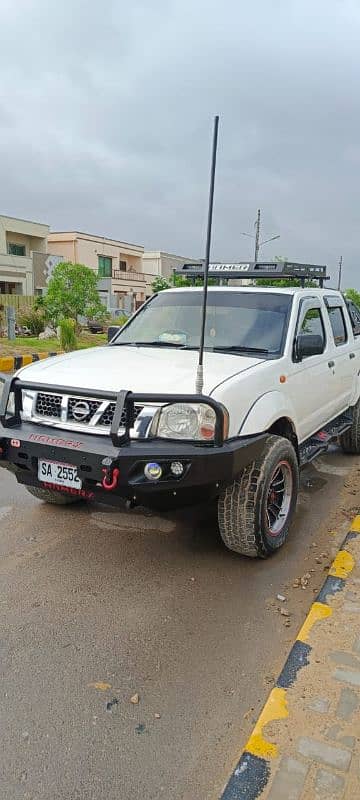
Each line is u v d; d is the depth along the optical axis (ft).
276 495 12.95
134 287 163.43
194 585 11.53
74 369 12.55
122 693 8.51
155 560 12.51
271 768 6.97
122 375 11.83
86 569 12.07
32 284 123.85
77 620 10.27
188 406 10.66
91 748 7.50
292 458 12.96
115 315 112.27
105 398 10.91
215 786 6.97
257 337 14.42
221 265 18.98
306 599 11.14
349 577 11.33
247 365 12.66
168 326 15.78
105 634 9.89
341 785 6.72
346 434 20.48
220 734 7.77
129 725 7.89
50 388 11.57
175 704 8.30
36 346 51.29
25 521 14.42
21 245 130.41
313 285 21.35
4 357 40.96
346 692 8.20
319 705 7.95
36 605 10.71
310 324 16.01
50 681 8.72
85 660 9.21
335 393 17.79
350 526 14.49
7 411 12.24
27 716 8.02
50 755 7.38
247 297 15.70
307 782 6.75
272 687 8.68
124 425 10.80
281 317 14.78
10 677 8.79
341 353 18.21
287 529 13.23
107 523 14.35
